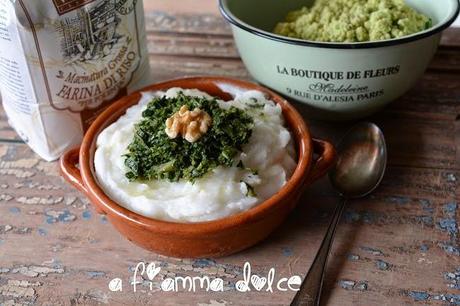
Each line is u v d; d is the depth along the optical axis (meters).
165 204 0.41
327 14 0.51
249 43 0.50
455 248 0.44
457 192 0.48
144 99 0.49
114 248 0.45
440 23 0.48
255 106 0.47
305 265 0.44
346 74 0.47
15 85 0.48
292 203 0.43
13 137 0.54
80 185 0.44
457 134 0.53
